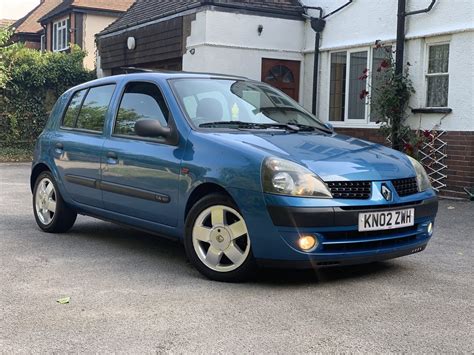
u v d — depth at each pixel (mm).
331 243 4430
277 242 4395
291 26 13883
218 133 5059
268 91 6176
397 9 11367
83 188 6160
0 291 4551
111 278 4934
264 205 4410
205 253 4902
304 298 4422
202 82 5727
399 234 4801
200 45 13328
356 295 4516
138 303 4277
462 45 10172
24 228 7152
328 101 13367
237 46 13398
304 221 4332
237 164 4609
